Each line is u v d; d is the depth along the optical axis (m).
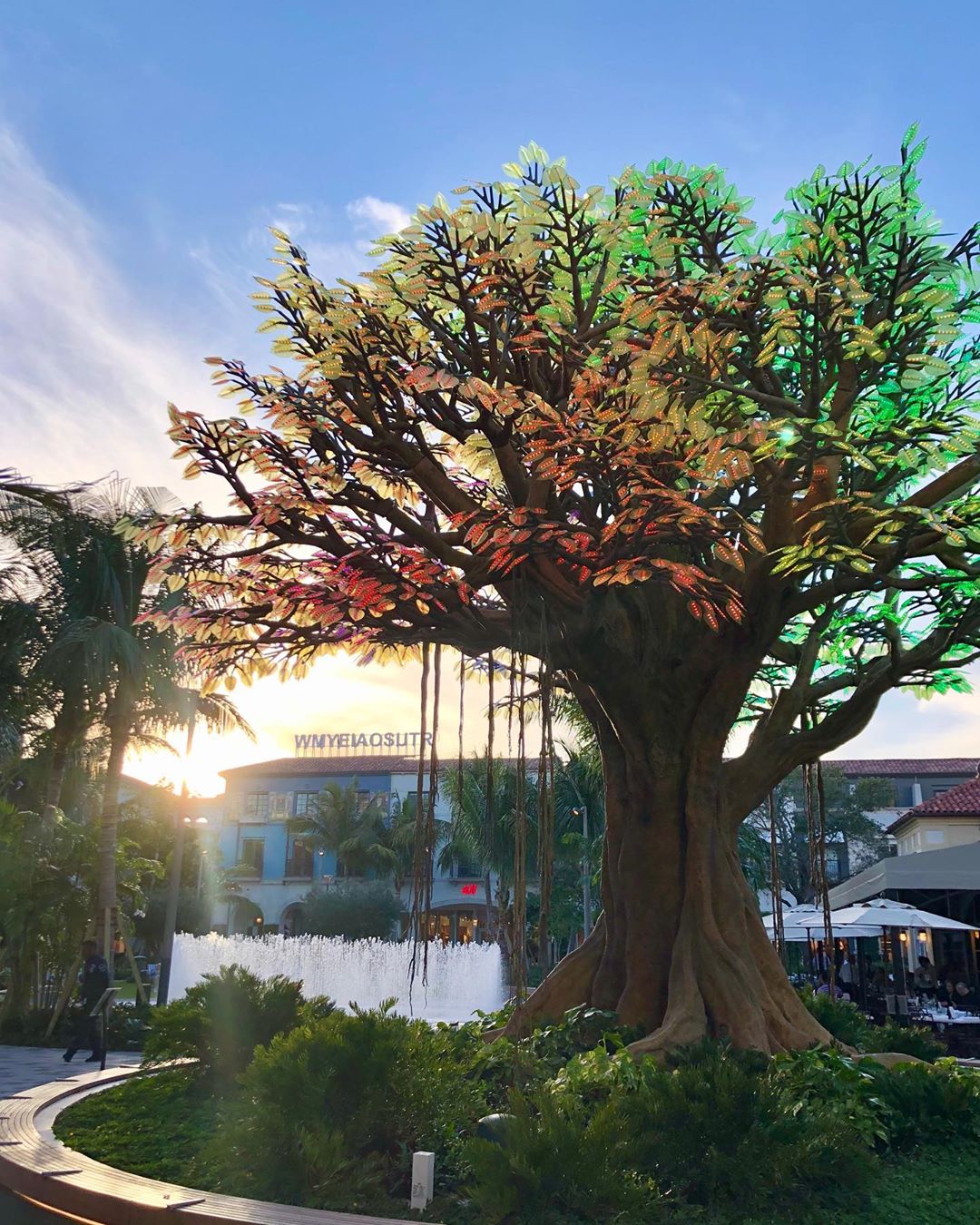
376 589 10.27
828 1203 6.89
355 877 65.00
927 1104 8.81
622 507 9.88
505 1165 6.34
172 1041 10.25
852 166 10.84
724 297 10.20
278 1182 6.98
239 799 70.56
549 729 9.15
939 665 12.82
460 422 11.09
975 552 10.77
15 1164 7.60
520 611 10.49
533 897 44.34
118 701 20.80
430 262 10.27
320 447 10.95
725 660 12.05
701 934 11.25
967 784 44.19
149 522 11.94
